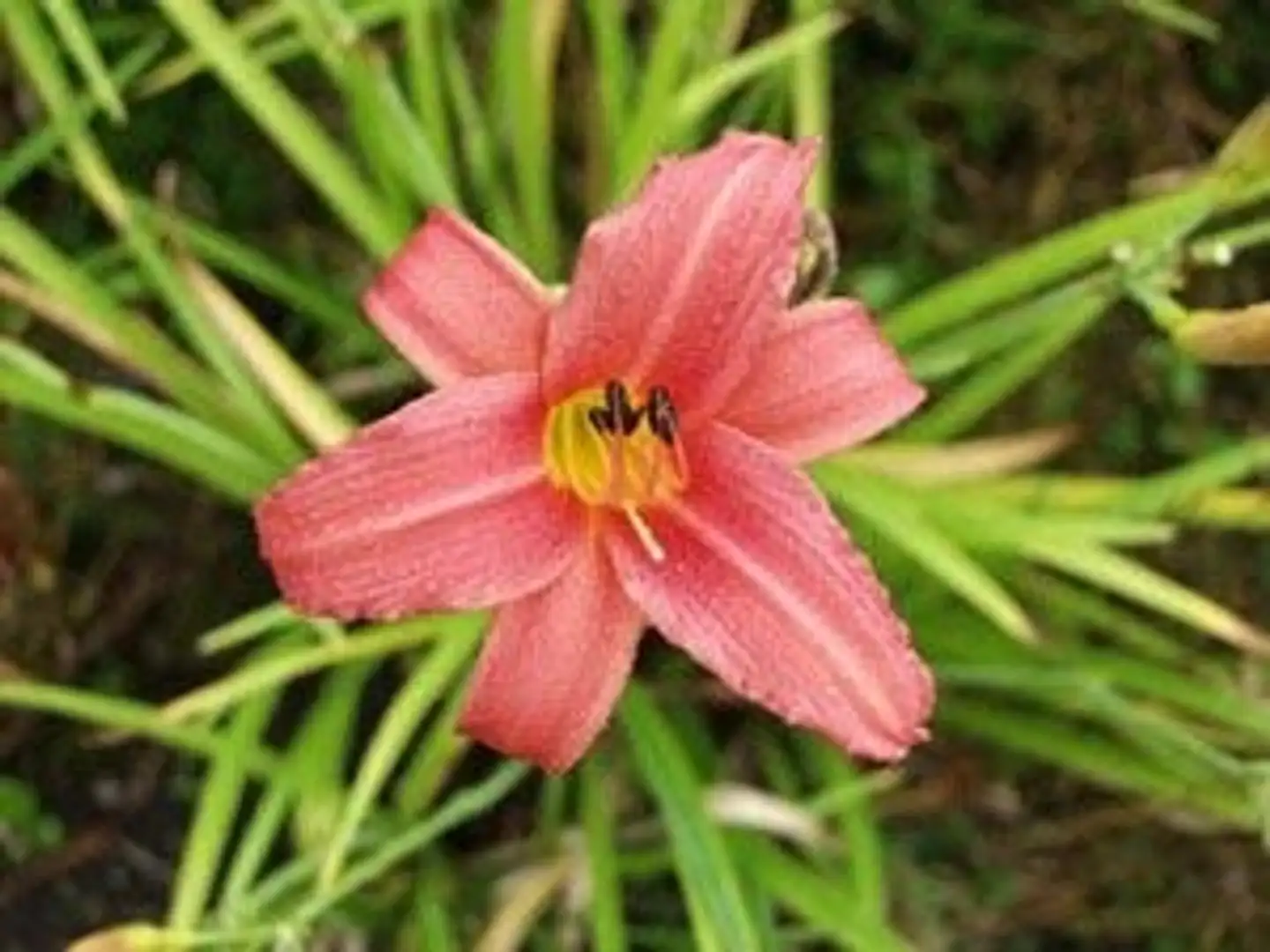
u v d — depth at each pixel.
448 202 0.38
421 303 0.29
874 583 0.30
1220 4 0.48
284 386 0.38
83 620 0.44
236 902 0.36
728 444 0.30
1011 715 0.42
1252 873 0.46
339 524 0.29
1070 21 0.47
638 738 0.38
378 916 0.41
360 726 0.43
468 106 0.40
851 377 0.31
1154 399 0.47
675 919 0.43
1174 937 0.46
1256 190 0.36
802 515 0.30
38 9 0.39
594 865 0.39
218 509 0.44
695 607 0.30
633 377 0.30
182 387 0.39
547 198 0.40
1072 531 0.38
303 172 0.41
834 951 0.45
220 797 0.37
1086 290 0.36
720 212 0.29
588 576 0.30
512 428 0.30
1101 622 0.42
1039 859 0.45
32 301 0.39
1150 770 0.41
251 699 0.38
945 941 0.45
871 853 0.39
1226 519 0.39
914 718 0.30
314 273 0.44
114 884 0.43
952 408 0.40
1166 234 0.36
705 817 0.37
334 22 0.38
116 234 0.44
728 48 0.41
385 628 0.38
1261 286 0.47
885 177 0.47
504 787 0.38
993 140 0.47
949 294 0.38
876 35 0.47
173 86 0.44
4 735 0.43
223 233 0.45
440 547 0.29
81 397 0.37
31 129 0.44
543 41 0.40
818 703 0.30
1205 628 0.42
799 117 0.39
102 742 0.43
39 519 0.44
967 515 0.38
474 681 0.30
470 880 0.42
